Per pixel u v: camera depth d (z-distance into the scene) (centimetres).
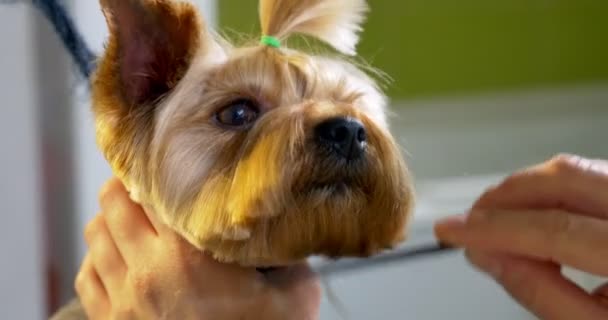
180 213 51
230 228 49
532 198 55
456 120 120
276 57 52
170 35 53
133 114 52
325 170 48
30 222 70
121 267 54
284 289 53
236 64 52
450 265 86
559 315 53
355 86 54
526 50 125
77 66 59
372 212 50
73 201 71
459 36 122
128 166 53
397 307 84
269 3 54
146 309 52
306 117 49
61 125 71
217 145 51
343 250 50
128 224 54
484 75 124
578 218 52
